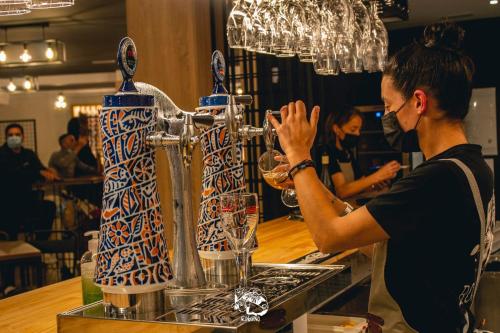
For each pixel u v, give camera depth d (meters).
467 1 6.98
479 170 1.41
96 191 8.66
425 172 1.37
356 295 2.27
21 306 1.84
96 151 14.73
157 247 1.41
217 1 4.48
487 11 7.62
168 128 1.53
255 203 1.50
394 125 1.49
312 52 2.86
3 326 1.61
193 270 1.59
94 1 7.12
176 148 1.55
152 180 1.41
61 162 9.31
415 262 1.39
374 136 8.49
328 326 2.11
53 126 14.97
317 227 1.42
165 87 4.13
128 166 1.38
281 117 1.53
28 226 6.62
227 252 1.72
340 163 4.47
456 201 1.35
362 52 3.15
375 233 1.37
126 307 1.39
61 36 9.34
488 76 8.23
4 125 15.09
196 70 4.07
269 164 1.68
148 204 1.40
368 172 8.43
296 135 1.49
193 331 1.29
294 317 1.50
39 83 14.45
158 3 4.11
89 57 11.51
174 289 1.57
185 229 1.59
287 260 2.33
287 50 2.68
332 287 1.76
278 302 1.45
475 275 1.42
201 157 4.04
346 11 2.92
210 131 1.73
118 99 1.37
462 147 1.43
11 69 12.41
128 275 1.38
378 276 1.46
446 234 1.36
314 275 1.75
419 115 1.45
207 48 4.22
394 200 1.36
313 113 1.52
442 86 1.42
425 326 1.40
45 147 15.02
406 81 1.45
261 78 4.96
